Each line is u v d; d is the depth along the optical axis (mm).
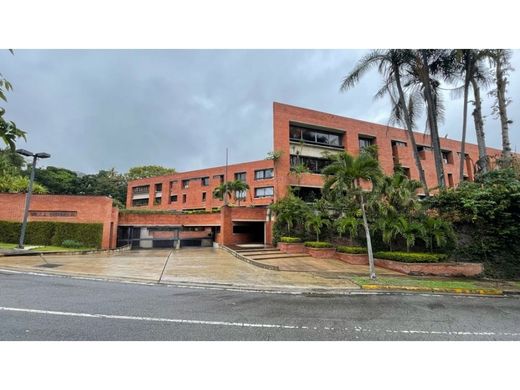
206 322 5117
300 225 19203
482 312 6535
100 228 18703
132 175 60844
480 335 4930
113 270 10555
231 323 5117
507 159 15156
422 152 30031
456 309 6750
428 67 16500
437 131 16359
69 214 18547
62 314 5184
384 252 13859
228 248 18953
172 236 27438
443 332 5023
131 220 23453
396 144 29250
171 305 6188
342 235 17609
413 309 6594
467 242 13781
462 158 16203
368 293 8383
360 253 14641
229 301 6805
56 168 52781
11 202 17938
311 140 25797
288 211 18719
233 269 11789
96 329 4547
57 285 7680
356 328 5082
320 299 7391
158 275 9969
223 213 21734
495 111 16688
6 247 14914
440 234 13094
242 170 36594
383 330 5020
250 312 5887
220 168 39719
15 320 4777
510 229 12844
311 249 16500
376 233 15430
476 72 16109
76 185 52375
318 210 18266
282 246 17641
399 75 16484
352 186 11586
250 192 35125
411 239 12766
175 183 43594
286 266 12930
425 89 16266
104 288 7664
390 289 8992
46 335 4238
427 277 11578
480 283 10609
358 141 26672
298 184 23344
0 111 2635
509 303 7684
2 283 7625
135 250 21812
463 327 5332
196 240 27734
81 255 15359
